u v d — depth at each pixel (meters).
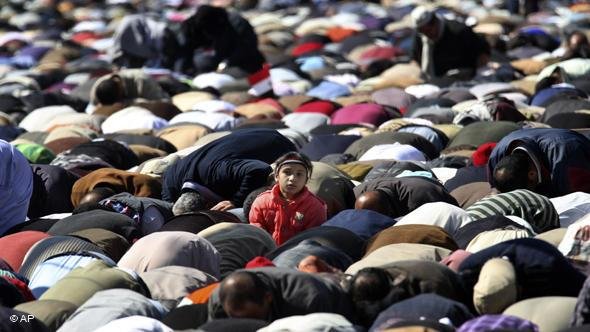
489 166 27.17
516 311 18.41
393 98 42.84
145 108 41.41
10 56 72.81
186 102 44.44
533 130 27.22
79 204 27.23
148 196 28.31
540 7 88.25
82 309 19.00
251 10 104.06
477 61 50.56
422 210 23.94
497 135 32.12
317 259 20.27
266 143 28.47
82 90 47.75
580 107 35.19
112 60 57.62
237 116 41.47
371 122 38.41
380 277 18.70
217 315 18.34
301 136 35.06
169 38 55.06
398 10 87.56
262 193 25.50
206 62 54.59
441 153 32.19
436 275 18.86
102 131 39.97
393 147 31.36
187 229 24.22
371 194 25.62
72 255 21.80
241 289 18.12
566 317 18.12
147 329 17.81
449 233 23.48
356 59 60.97
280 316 18.44
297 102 43.38
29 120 41.88
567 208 25.06
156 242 21.95
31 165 29.86
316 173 27.25
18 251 23.11
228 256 22.66
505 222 22.81
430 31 50.03
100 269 20.56
